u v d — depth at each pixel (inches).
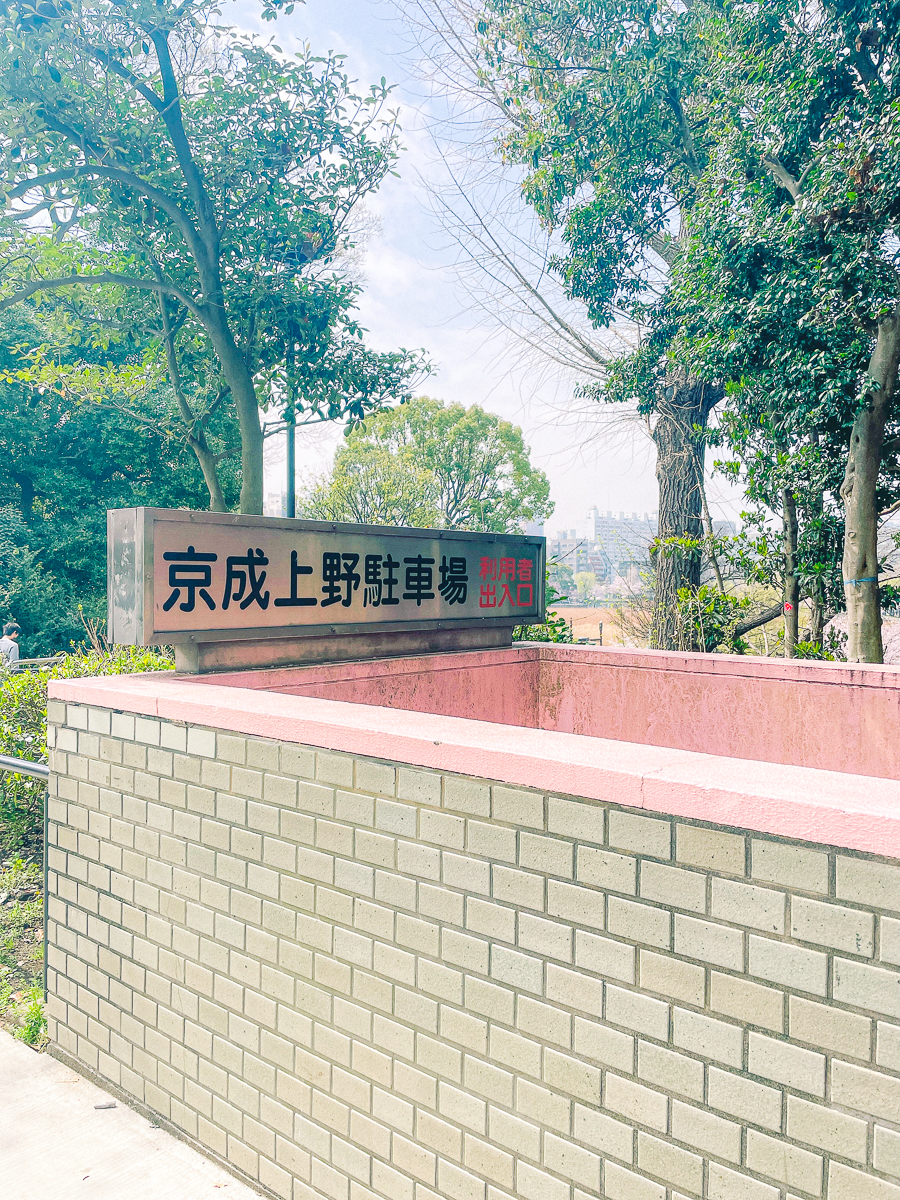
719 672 185.3
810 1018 53.4
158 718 105.5
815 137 309.0
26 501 837.2
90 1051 117.1
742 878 56.5
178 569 134.3
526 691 210.5
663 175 434.0
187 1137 101.9
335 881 84.1
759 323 299.1
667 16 418.6
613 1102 63.4
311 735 86.3
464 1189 73.4
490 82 491.8
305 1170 87.7
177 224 413.7
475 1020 72.4
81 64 357.1
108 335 477.4
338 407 435.2
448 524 1471.5
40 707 220.2
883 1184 50.1
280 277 416.8
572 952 65.7
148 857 106.8
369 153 420.2
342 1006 83.7
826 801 53.0
